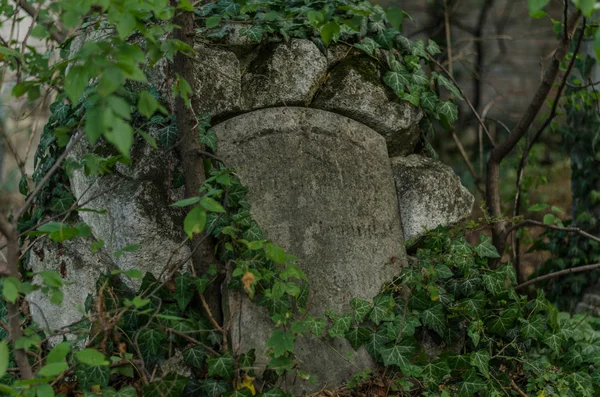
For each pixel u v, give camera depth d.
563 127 4.64
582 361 3.41
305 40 3.33
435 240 3.41
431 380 3.17
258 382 3.08
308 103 3.31
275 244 3.01
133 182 3.08
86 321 3.09
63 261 3.25
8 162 5.27
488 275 3.41
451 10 6.64
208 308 3.01
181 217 3.11
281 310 3.06
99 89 1.91
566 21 3.38
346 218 3.27
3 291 2.08
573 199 4.57
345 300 3.22
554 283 4.54
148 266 3.04
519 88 6.95
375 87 3.40
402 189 3.44
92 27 3.38
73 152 3.25
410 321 3.25
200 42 3.21
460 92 3.94
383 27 3.51
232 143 3.17
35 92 2.66
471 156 6.41
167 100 3.13
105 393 2.71
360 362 3.24
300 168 3.22
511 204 5.90
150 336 2.95
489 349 3.37
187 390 2.97
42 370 2.04
